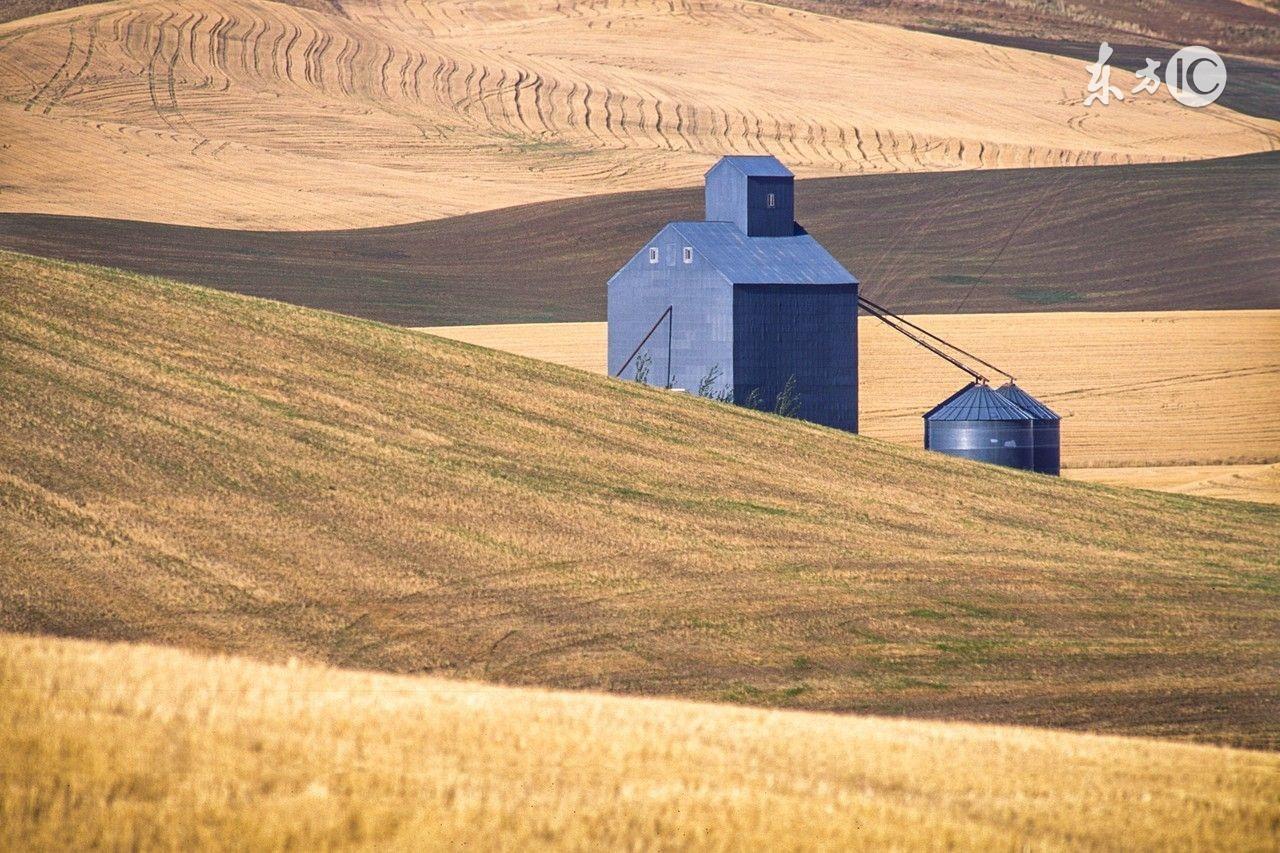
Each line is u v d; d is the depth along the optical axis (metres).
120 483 166.00
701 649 147.50
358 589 151.25
